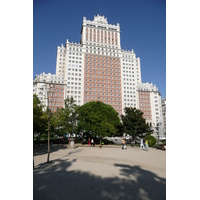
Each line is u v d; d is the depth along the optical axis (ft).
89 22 331.57
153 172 30.78
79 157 49.98
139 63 358.84
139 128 116.57
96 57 315.78
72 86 290.97
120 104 306.14
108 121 129.90
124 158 49.03
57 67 311.68
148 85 336.29
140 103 316.81
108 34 337.52
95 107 134.62
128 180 24.79
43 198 17.31
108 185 22.22
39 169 31.73
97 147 96.37
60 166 34.78
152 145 104.42
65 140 125.08
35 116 64.80
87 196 18.28
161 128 118.32
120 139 228.02
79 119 115.75
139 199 17.79
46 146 94.89
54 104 265.75
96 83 304.30
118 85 314.14
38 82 260.62
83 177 25.88
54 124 108.88
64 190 19.90
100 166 35.40
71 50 306.35
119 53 329.93
